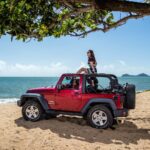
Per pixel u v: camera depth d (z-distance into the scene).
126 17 5.29
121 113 9.69
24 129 9.87
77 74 10.59
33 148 8.03
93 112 10.02
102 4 2.97
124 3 2.96
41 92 11.02
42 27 4.94
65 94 10.56
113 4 2.96
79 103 10.32
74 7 3.95
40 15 4.84
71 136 9.09
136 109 14.02
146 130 9.95
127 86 9.94
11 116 12.27
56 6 4.80
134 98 9.86
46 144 8.33
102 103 10.15
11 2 3.99
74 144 8.32
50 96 10.80
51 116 11.97
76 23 6.32
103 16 6.24
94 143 8.45
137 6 2.96
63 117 11.91
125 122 11.07
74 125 10.41
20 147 8.12
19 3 4.38
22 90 89.00
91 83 10.46
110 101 9.79
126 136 9.17
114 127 10.23
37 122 10.86
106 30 5.95
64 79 10.81
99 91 10.38
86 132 9.53
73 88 10.55
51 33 5.46
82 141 8.61
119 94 9.74
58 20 4.81
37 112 11.02
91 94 10.20
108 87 10.20
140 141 8.70
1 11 4.52
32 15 4.79
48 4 4.75
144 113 12.88
